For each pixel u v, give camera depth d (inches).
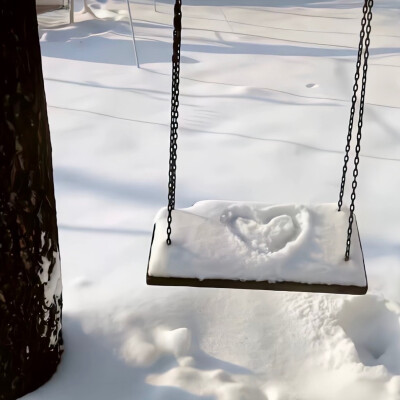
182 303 114.4
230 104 217.5
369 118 208.5
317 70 257.0
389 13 367.9
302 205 94.3
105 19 324.2
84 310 112.2
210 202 94.9
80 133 190.5
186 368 101.1
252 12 367.6
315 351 105.8
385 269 128.0
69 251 132.3
